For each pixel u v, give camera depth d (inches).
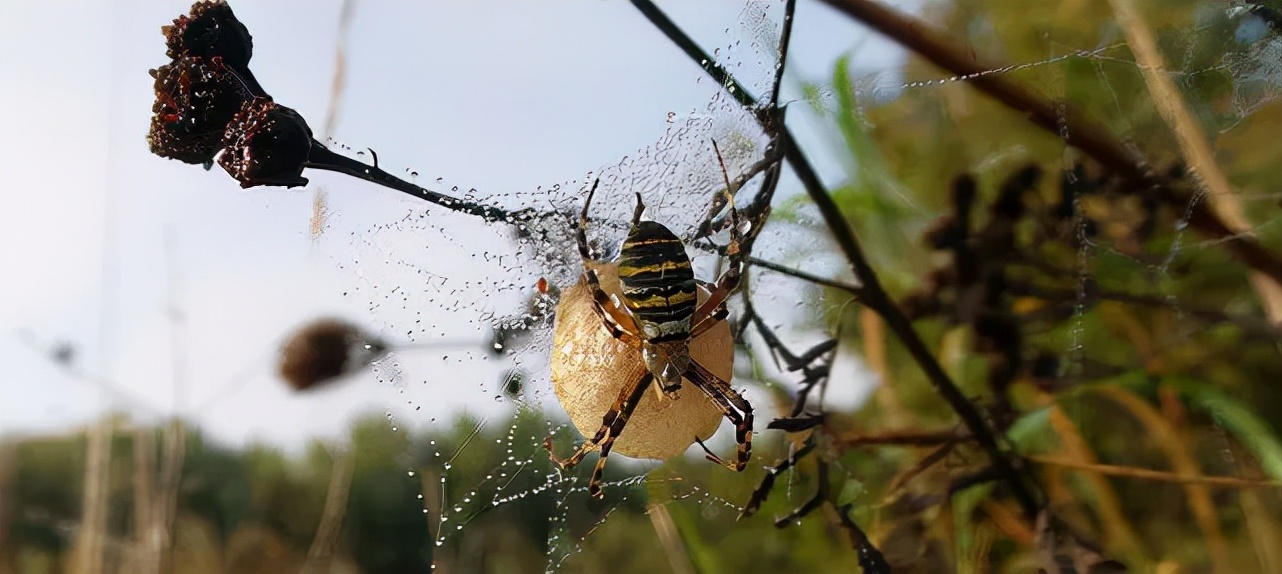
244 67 5.7
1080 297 7.5
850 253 7.0
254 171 5.7
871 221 7.6
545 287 6.7
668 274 5.8
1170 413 7.5
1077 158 7.6
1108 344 7.7
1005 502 7.5
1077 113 7.6
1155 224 7.5
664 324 5.8
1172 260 7.6
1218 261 7.5
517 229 6.6
